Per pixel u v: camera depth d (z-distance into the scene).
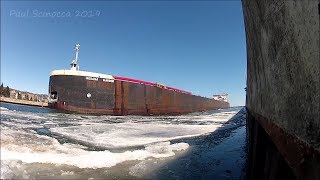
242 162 10.78
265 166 5.78
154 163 10.34
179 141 15.04
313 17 2.55
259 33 5.82
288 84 3.52
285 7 3.46
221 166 10.24
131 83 34.47
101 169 9.34
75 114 29.14
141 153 11.60
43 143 12.06
